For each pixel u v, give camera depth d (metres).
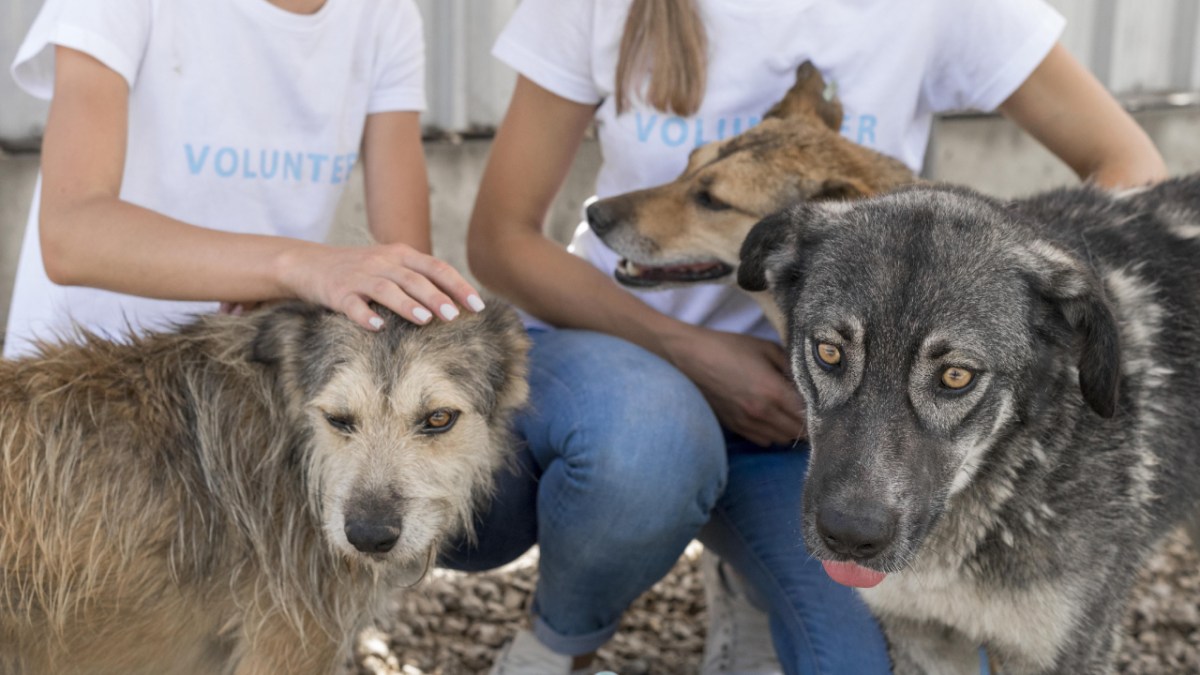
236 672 1.61
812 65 1.79
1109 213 1.66
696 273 1.80
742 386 1.74
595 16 1.82
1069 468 1.54
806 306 1.52
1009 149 3.45
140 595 1.57
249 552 1.60
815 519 1.45
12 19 2.52
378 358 1.54
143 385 1.59
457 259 3.07
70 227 1.62
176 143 1.75
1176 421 1.60
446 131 2.99
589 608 1.74
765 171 1.75
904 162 1.85
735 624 1.92
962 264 1.47
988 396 1.47
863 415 1.46
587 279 1.82
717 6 1.79
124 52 1.68
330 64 1.80
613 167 1.88
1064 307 1.48
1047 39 1.84
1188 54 3.56
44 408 1.55
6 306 2.64
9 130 2.58
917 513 1.44
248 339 1.62
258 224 1.80
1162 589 2.16
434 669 1.97
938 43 1.83
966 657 1.67
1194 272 1.64
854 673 1.67
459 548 1.82
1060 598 1.55
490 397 1.59
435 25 2.91
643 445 1.65
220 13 1.74
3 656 1.56
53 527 1.54
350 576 1.63
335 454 1.55
